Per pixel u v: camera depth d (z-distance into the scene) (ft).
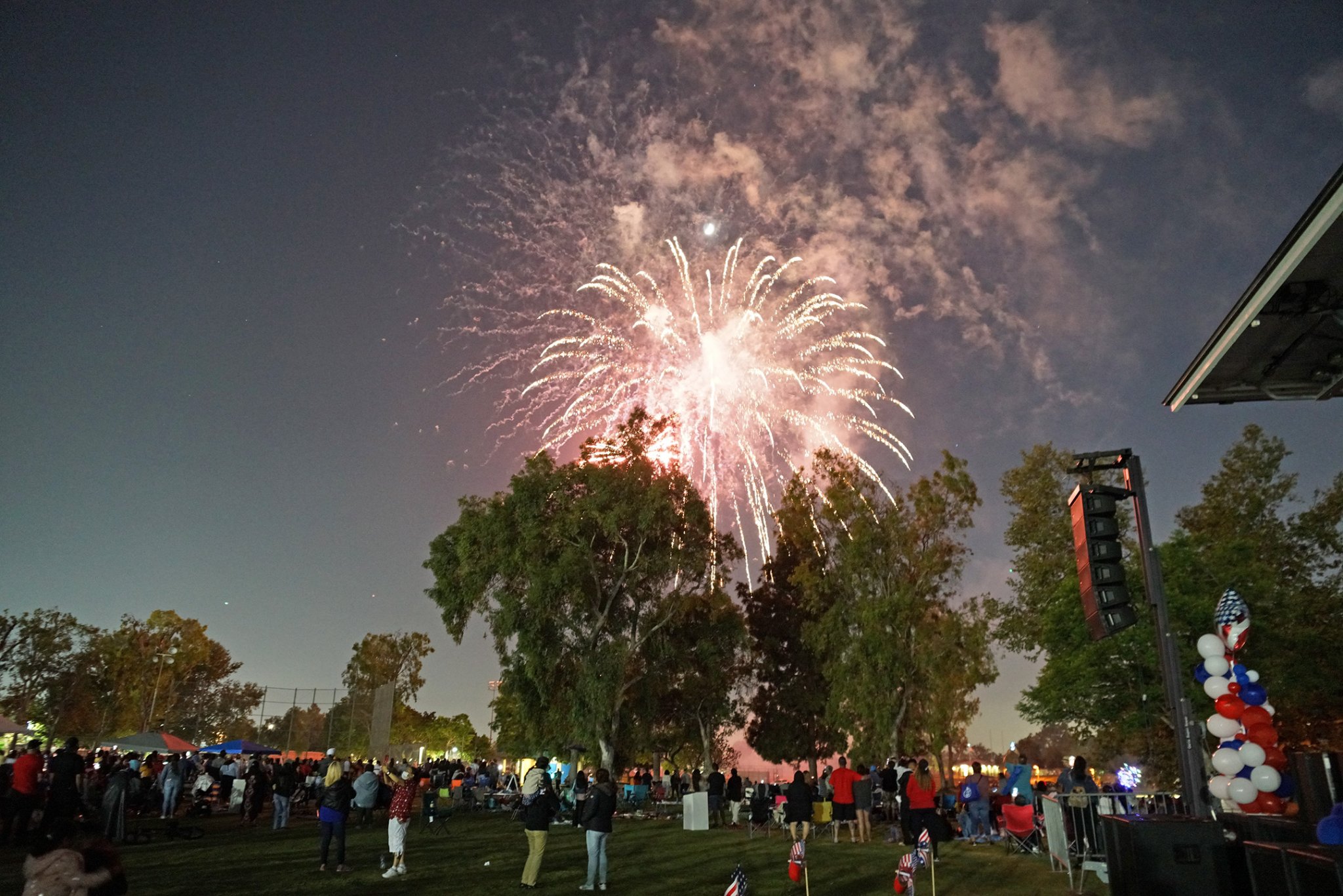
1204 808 35.53
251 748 120.67
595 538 132.36
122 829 66.23
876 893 43.86
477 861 56.70
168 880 46.98
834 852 62.13
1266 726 42.45
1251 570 102.06
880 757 124.77
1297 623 106.83
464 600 129.80
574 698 121.29
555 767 130.52
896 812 84.89
